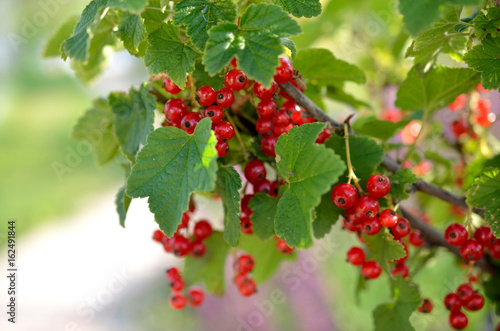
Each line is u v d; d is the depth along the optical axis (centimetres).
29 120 308
